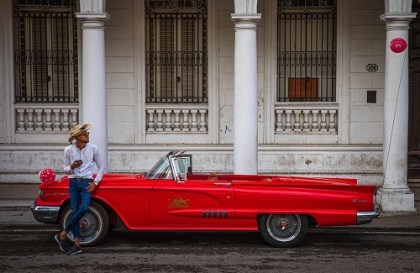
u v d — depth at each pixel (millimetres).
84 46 11742
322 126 14516
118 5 14258
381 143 14391
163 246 9258
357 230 10539
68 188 8984
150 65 14555
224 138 14469
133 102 14438
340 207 8984
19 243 9359
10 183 14242
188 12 14461
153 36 14523
